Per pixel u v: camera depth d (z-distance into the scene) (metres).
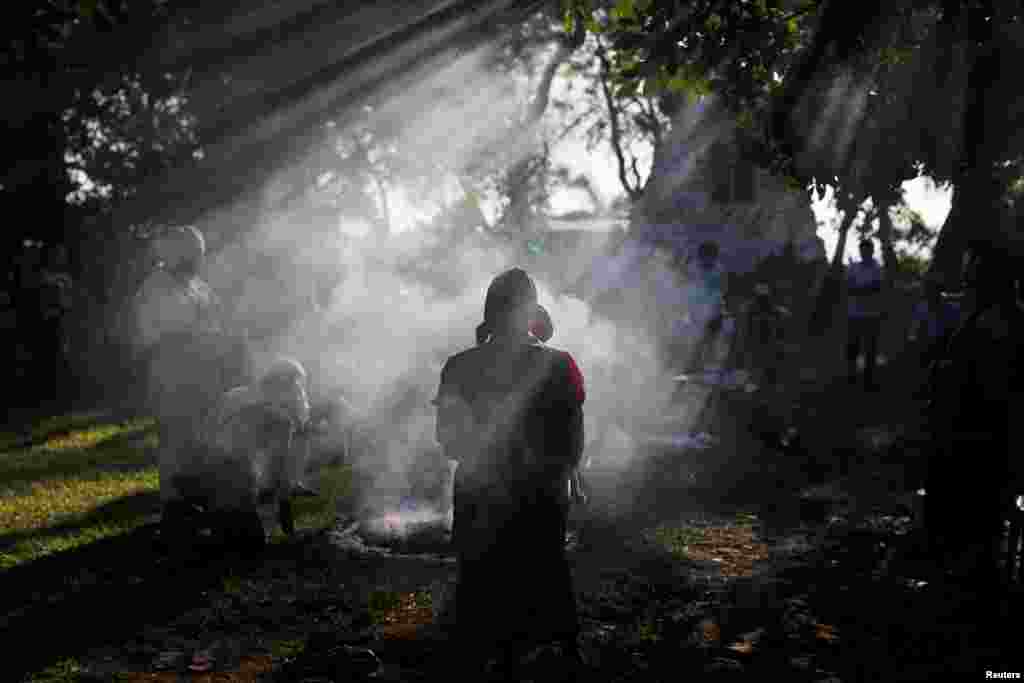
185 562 7.62
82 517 9.30
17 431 15.23
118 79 21.38
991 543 7.23
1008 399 7.08
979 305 7.29
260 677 5.49
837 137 7.41
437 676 5.43
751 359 18.41
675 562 7.65
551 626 5.07
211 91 22.06
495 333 5.17
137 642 5.99
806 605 6.66
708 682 5.37
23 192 22.52
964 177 7.30
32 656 5.77
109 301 23.09
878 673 5.52
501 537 5.03
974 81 6.91
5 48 16.20
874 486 10.41
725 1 7.86
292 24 19.92
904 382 19.42
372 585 7.07
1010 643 5.97
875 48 7.03
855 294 18.61
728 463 10.97
